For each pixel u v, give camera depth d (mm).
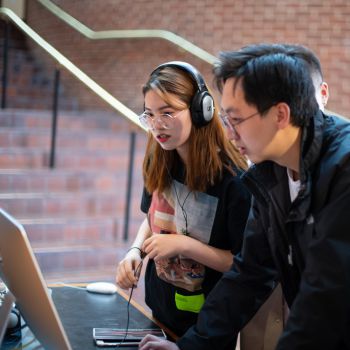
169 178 1691
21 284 1290
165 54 5535
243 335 1786
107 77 6129
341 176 1139
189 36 5344
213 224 1615
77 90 6234
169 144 1548
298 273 1363
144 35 5453
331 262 1107
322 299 1114
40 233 4066
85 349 1462
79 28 6016
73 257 3926
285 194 1321
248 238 1474
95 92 3998
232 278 1494
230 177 1597
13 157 4520
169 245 1562
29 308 1322
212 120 1585
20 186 4363
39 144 4820
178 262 1655
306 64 1182
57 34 6672
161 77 1521
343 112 4480
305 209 1191
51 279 3699
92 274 3846
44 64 6191
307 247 1242
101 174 4719
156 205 1732
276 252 1391
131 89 5879
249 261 1477
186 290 1659
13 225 1197
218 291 1504
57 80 4562
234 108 1168
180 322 1678
